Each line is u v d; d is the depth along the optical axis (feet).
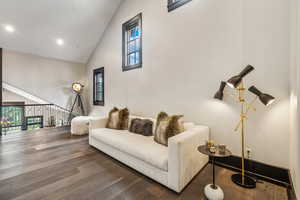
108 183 5.54
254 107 6.03
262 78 5.84
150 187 5.33
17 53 14.08
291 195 4.60
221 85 6.41
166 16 9.20
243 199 4.70
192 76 7.98
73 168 6.67
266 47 5.74
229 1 6.63
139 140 7.20
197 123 7.82
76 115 18.29
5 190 5.04
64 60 17.19
